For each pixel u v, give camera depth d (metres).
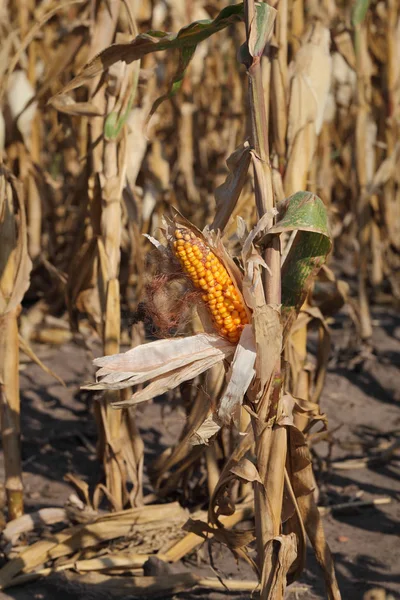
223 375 2.96
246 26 1.83
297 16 3.72
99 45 3.09
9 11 7.06
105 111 3.00
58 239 6.80
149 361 1.89
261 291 1.81
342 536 3.13
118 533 2.96
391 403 4.65
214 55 7.80
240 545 2.34
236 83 7.21
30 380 4.84
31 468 3.74
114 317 3.06
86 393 4.50
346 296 3.66
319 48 3.00
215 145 7.96
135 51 2.34
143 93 3.60
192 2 6.46
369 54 6.14
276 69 2.92
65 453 3.91
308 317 3.20
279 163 2.98
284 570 1.92
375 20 6.18
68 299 3.36
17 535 2.98
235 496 3.18
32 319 5.64
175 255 1.83
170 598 2.70
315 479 3.55
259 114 1.83
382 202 6.35
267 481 1.92
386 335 5.73
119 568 2.83
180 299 1.94
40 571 2.80
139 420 4.29
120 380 1.87
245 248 1.80
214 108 7.86
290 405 1.95
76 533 2.91
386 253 6.66
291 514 2.09
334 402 4.61
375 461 3.83
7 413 2.99
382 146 5.95
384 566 2.89
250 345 1.82
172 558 2.92
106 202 3.01
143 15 5.55
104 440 3.20
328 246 1.92
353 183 5.50
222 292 1.83
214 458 3.15
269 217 1.81
